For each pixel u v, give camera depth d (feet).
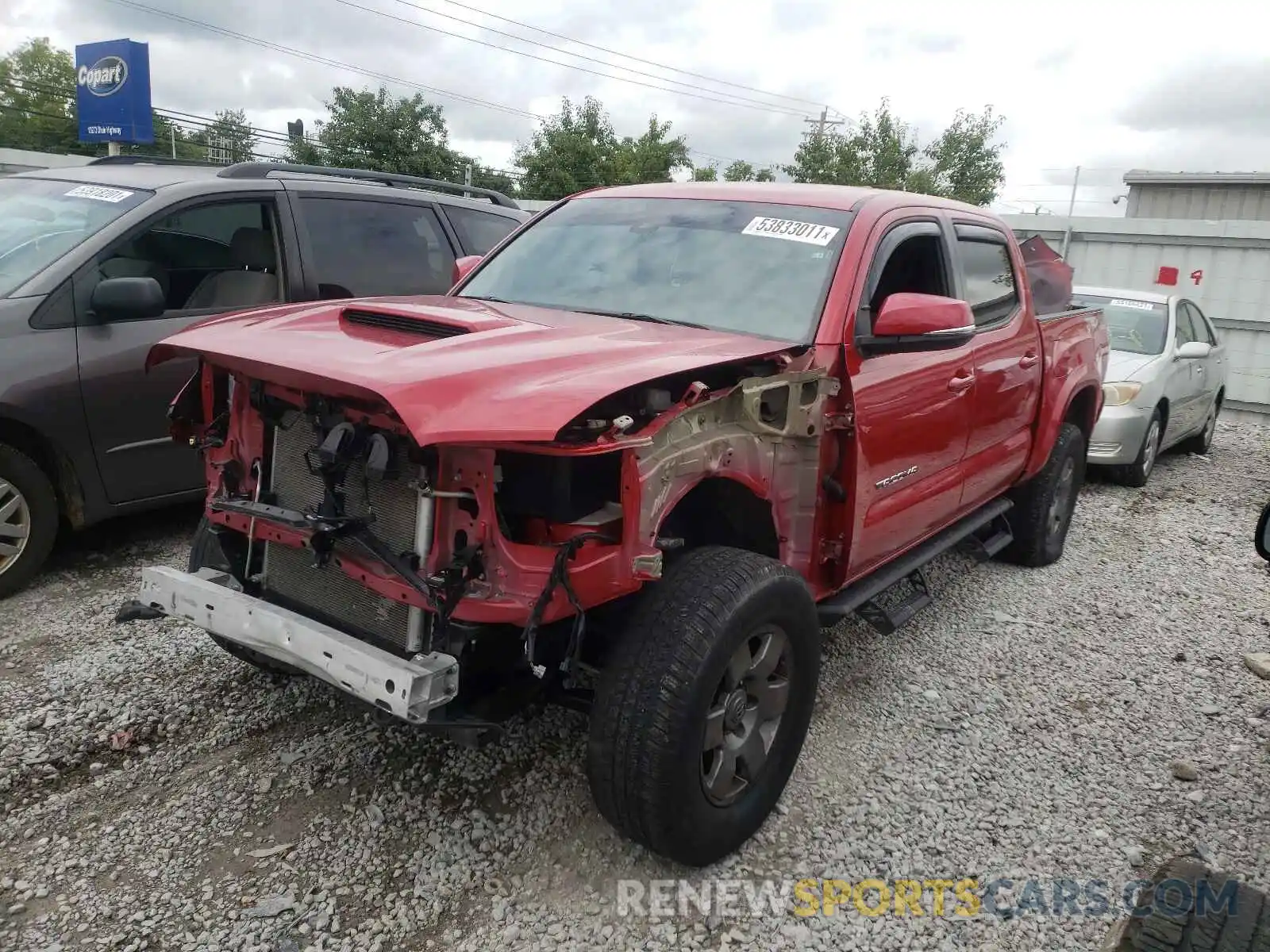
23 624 14.11
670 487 8.68
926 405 12.67
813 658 10.28
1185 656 15.85
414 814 10.19
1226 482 30.89
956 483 14.39
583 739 11.73
